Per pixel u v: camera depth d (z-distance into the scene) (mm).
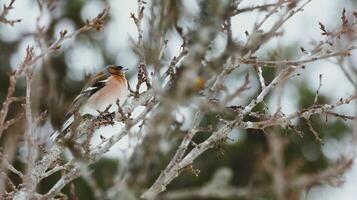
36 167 11953
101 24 12094
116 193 9195
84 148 11602
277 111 12273
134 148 9281
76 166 11852
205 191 9547
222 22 9953
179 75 9758
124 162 9344
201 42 9602
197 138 20469
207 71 9531
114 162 21531
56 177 21844
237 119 12445
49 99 11055
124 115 12391
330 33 12312
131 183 9164
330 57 11648
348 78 12586
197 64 9391
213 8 9797
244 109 12547
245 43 10469
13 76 10938
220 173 10180
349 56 12523
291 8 10156
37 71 10961
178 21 9961
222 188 10000
